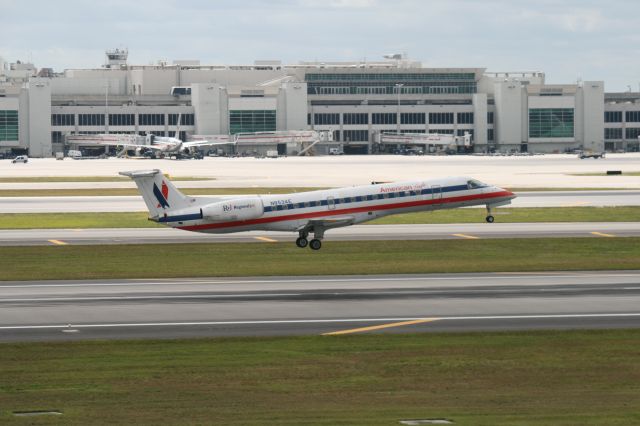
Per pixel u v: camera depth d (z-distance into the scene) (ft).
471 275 575.79
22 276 578.25
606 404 303.27
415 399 312.91
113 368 356.59
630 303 480.23
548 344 393.09
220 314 457.68
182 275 581.53
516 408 298.15
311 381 338.13
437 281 554.05
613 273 580.30
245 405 305.12
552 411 293.02
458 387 329.52
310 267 613.11
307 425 276.41
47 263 636.07
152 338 407.03
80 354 378.12
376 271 593.83
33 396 317.63
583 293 510.17
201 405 305.53
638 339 400.67
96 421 284.41
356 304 482.69
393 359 369.91
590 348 385.70
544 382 335.67
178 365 361.10
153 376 345.31
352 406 303.07
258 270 601.21
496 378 342.03
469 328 425.28
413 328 425.69
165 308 473.26
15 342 399.24
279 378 342.64
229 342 399.24
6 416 291.58
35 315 456.04
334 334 413.80
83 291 523.70
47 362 365.61
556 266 611.06
